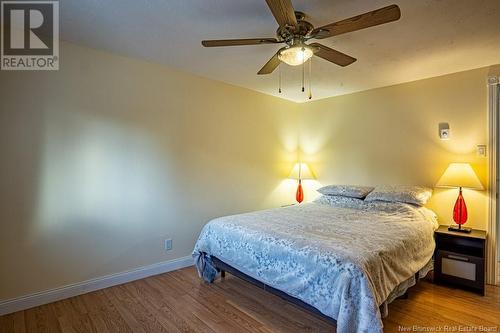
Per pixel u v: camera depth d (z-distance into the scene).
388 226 2.51
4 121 2.18
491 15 1.94
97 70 2.62
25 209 2.28
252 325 2.08
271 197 4.29
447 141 3.16
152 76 2.97
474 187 2.74
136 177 2.88
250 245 2.31
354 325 1.61
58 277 2.44
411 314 2.23
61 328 2.03
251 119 3.98
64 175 2.46
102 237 2.67
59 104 2.42
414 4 1.81
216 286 2.74
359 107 3.94
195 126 3.35
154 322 2.11
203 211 3.45
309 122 4.56
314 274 1.85
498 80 2.81
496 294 2.58
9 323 2.08
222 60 2.87
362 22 1.62
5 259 2.20
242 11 1.95
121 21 2.09
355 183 3.99
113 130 2.72
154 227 3.02
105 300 2.44
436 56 2.67
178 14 1.99
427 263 2.57
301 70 3.10
